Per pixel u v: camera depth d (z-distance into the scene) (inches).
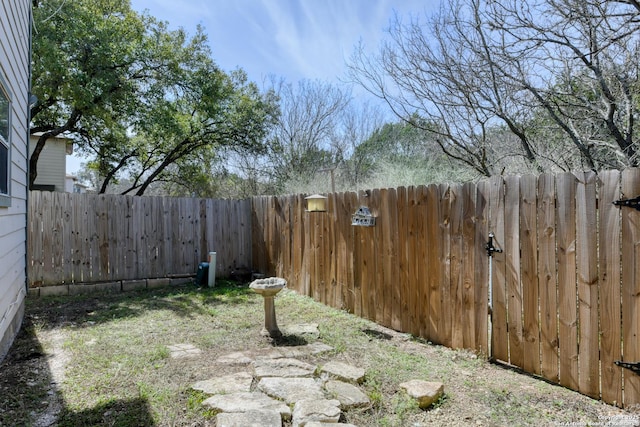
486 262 127.6
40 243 226.1
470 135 221.8
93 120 406.6
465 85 203.2
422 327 150.3
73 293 232.8
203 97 464.8
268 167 536.4
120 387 108.8
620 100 162.1
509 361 120.9
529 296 115.0
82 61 351.9
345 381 112.3
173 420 91.8
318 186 384.5
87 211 240.2
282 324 171.5
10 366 123.5
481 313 128.8
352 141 483.5
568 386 105.3
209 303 210.8
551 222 109.2
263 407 95.8
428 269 148.1
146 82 432.8
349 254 189.5
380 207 170.4
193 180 550.9
